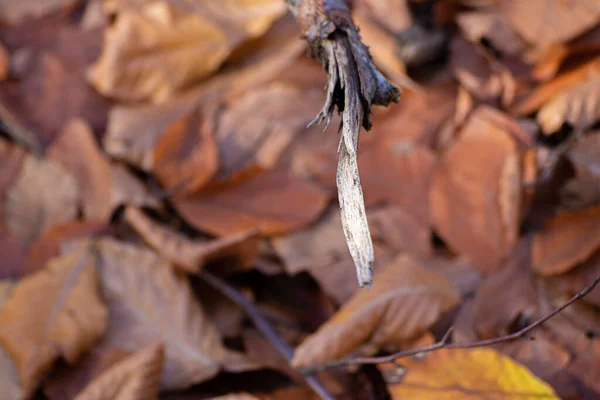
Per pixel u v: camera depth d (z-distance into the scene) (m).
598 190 0.86
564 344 0.83
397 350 0.82
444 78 0.93
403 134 0.91
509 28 0.92
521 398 0.79
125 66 0.92
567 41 0.90
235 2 0.94
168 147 0.89
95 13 0.99
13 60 0.97
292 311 0.86
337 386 0.83
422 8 0.93
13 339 0.83
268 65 0.94
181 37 0.93
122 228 0.89
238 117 0.92
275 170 0.89
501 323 0.84
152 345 0.82
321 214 0.88
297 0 0.75
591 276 0.83
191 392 0.83
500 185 0.86
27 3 1.01
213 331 0.84
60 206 0.90
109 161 0.91
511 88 0.91
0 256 0.88
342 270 0.86
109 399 0.81
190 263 0.85
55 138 0.93
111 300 0.85
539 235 0.85
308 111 0.92
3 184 0.90
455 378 0.80
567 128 0.89
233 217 0.88
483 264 0.85
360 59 0.75
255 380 0.84
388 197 0.89
